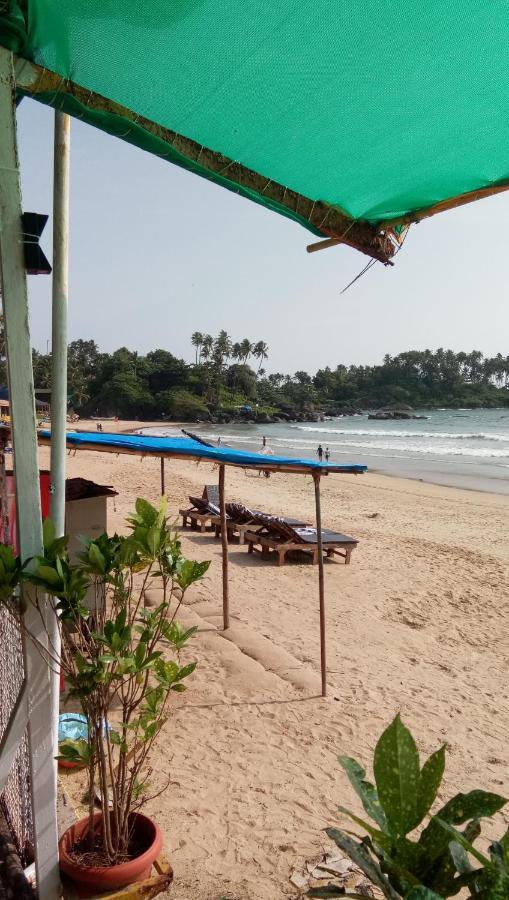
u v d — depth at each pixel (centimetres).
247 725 559
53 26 221
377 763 228
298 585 1041
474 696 660
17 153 233
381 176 322
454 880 201
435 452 4812
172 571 277
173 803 439
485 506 2164
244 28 226
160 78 249
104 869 265
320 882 364
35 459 246
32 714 255
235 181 314
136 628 290
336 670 698
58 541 249
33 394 243
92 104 259
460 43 236
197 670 660
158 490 2078
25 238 235
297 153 302
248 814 433
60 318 386
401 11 220
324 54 240
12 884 272
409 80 256
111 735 289
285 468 636
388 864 204
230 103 265
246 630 784
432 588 1073
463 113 277
